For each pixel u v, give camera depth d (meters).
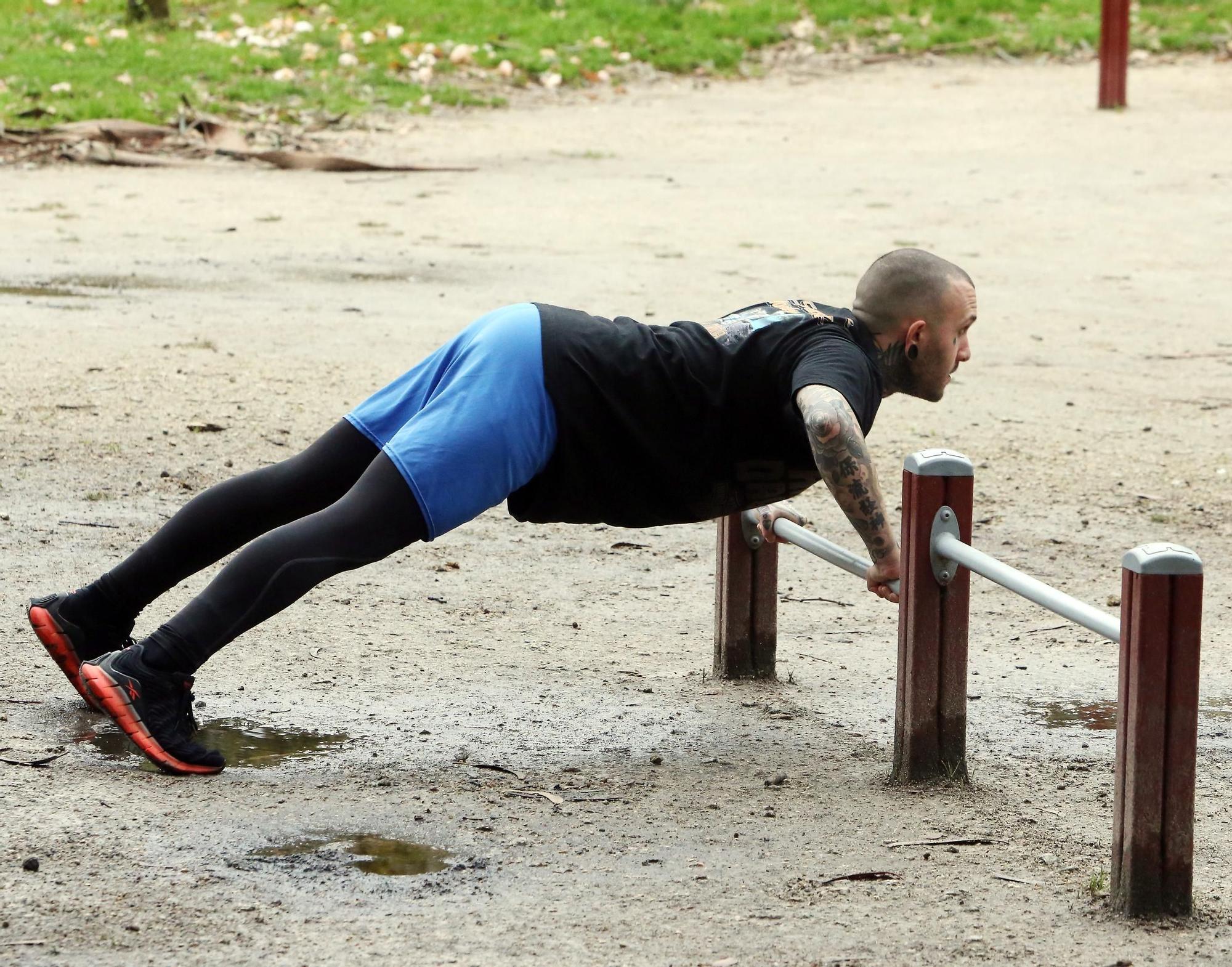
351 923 9.91
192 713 12.67
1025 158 61.34
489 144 63.16
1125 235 47.03
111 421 24.58
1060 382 30.41
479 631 16.75
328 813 11.73
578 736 13.78
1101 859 11.36
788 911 10.29
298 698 14.46
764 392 12.06
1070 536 21.20
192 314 33.34
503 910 10.18
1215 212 50.94
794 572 19.77
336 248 42.31
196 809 11.67
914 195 53.38
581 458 12.23
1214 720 15.01
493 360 12.06
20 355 28.73
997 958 9.70
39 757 12.57
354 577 18.41
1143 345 33.78
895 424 27.00
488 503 12.09
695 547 20.52
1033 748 13.98
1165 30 89.19
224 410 25.48
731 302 35.50
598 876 10.77
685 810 12.09
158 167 56.69
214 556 13.29
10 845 10.81
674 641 16.78
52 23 76.19
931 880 10.88
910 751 12.75
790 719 14.45
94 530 19.31
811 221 48.28
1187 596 9.97
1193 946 9.95
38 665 14.91
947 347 12.41
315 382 27.59
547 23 83.50
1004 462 24.77
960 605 12.57
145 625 16.14
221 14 83.56
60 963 9.22
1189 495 23.25
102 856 10.73
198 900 10.14
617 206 50.28
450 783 12.49
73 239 42.56
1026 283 40.03
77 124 59.78
